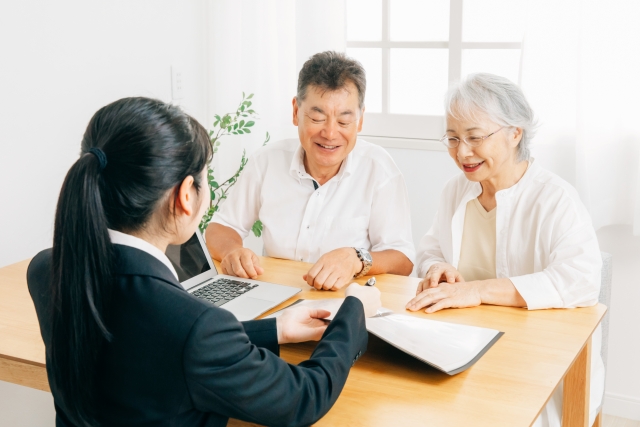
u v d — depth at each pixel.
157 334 0.94
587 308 1.67
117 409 0.98
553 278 1.68
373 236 2.14
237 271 1.88
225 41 3.12
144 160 0.94
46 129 2.44
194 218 1.04
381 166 2.12
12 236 2.37
